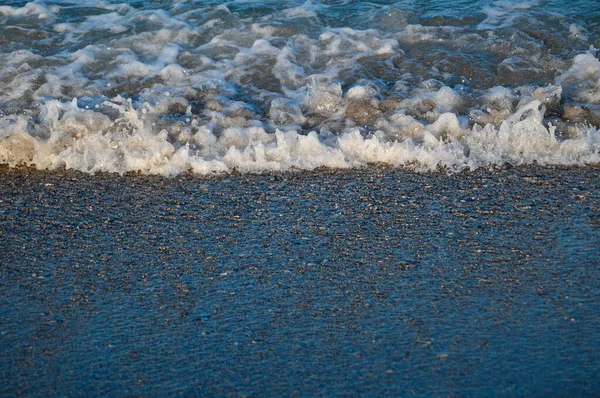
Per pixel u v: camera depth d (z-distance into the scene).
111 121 20.58
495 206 16.66
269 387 11.73
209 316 13.44
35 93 22.47
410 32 25.16
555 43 23.94
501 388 11.51
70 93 22.50
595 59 22.55
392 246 15.34
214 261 15.09
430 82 22.06
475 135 19.31
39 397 11.65
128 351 12.60
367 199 17.19
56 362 12.38
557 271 14.30
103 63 24.30
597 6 25.78
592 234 15.44
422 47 24.28
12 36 26.31
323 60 23.95
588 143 18.78
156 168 18.88
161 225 16.48
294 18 26.77
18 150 19.59
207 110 21.23
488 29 24.94
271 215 16.69
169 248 15.61
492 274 14.30
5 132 20.05
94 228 16.48
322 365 12.14
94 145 19.58
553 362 12.00
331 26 26.17
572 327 12.78
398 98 21.25
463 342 12.52
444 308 13.38
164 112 21.20
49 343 12.84
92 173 18.86
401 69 23.19
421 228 15.93
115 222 16.69
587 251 14.87
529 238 15.39
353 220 16.34
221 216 16.75
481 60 23.25
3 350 12.70
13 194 18.03
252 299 13.87
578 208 16.44
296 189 17.77
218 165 18.77
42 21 27.48
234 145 19.66
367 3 27.70
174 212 17.00
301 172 18.53
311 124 20.66
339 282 14.26
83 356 12.51
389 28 25.62
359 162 18.80
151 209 17.16
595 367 11.86
